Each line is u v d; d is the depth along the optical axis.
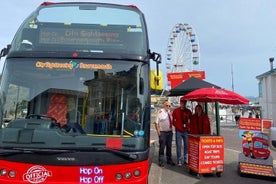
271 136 6.97
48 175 4.29
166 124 9.39
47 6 5.55
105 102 4.79
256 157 8.29
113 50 5.00
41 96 4.80
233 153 12.49
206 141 8.08
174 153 11.99
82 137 4.49
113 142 4.48
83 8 5.63
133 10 5.72
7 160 4.31
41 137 4.44
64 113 4.78
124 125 4.70
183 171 8.78
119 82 4.86
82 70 4.89
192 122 9.23
